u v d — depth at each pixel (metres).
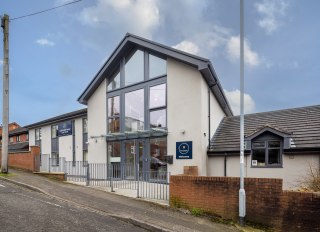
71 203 10.23
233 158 15.16
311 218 7.77
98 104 19.73
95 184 14.81
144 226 8.12
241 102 9.17
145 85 17.25
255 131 14.60
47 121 26.72
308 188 10.46
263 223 8.43
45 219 7.82
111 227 7.71
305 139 13.62
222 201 9.20
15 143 36.97
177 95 15.91
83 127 22.94
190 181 9.92
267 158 14.28
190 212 9.63
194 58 14.98
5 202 9.46
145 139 16.95
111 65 18.97
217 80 15.99
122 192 12.73
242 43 9.40
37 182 13.97
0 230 6.69
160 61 16.84
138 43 17.14
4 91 16.66
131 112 17.78
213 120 17.00
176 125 15.77
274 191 8.35
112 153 18.56
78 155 23.09
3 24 16.86
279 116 16.52
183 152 15.36
